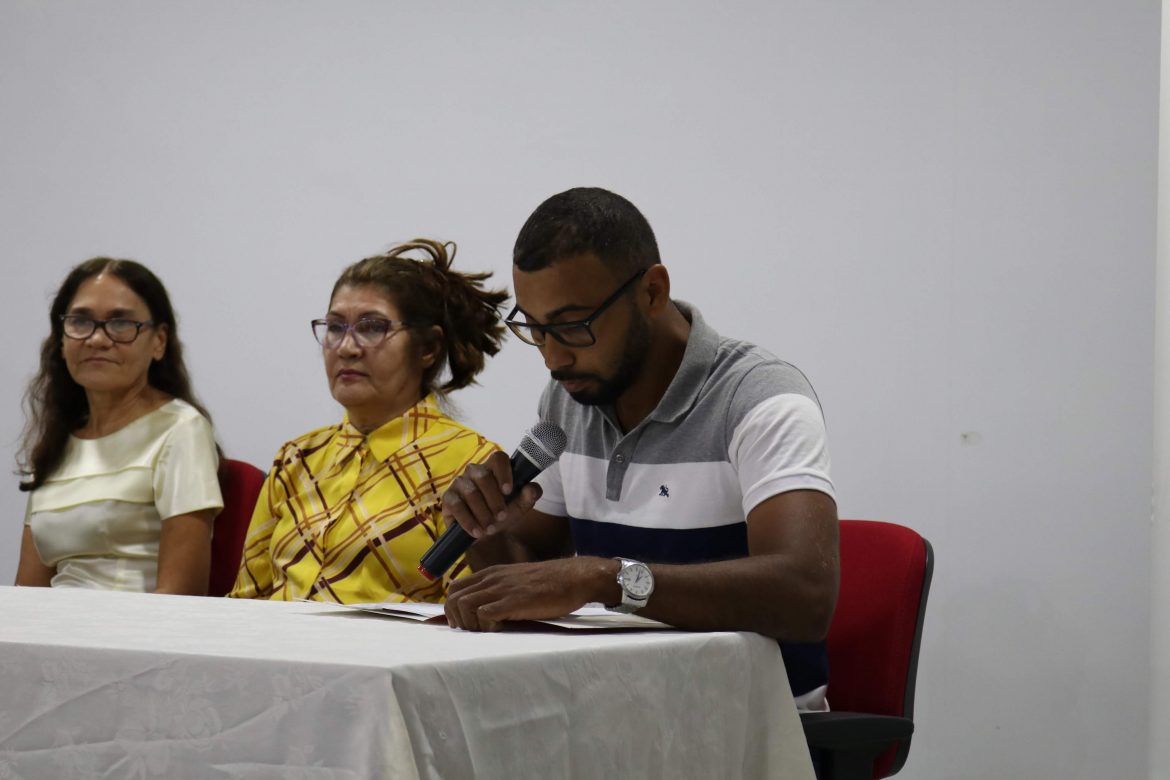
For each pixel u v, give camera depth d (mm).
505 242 3475
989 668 2789
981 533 2818
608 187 3338
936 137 2928
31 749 1089
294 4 3775
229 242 3814
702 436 1719
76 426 2945
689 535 1716
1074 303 2760
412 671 969
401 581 2412
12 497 3992
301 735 972
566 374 1667
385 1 3660
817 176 3068
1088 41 2771
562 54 3422
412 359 2617
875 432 2957
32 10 4117
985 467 2826
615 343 1645
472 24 3543
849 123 3035
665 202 3260
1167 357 1685
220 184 3840
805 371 3047
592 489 1837
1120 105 2736
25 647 1111
